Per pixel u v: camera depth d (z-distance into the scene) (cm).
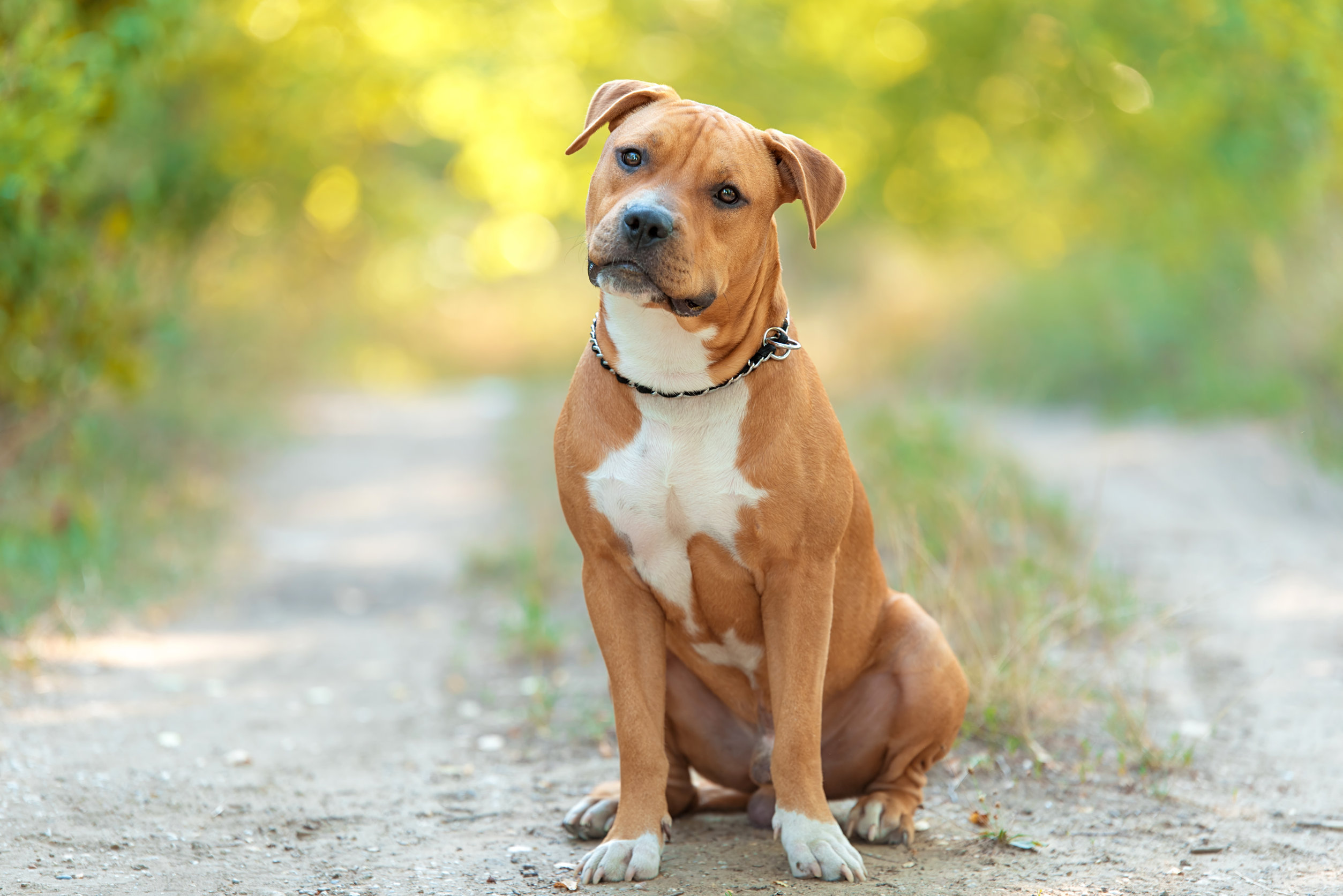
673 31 1805
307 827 372
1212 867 337
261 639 626
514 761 448
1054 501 767
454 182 2367
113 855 342
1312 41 920
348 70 1581
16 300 715
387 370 2142
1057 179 1706
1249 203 1188
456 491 1042
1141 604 614
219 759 436
